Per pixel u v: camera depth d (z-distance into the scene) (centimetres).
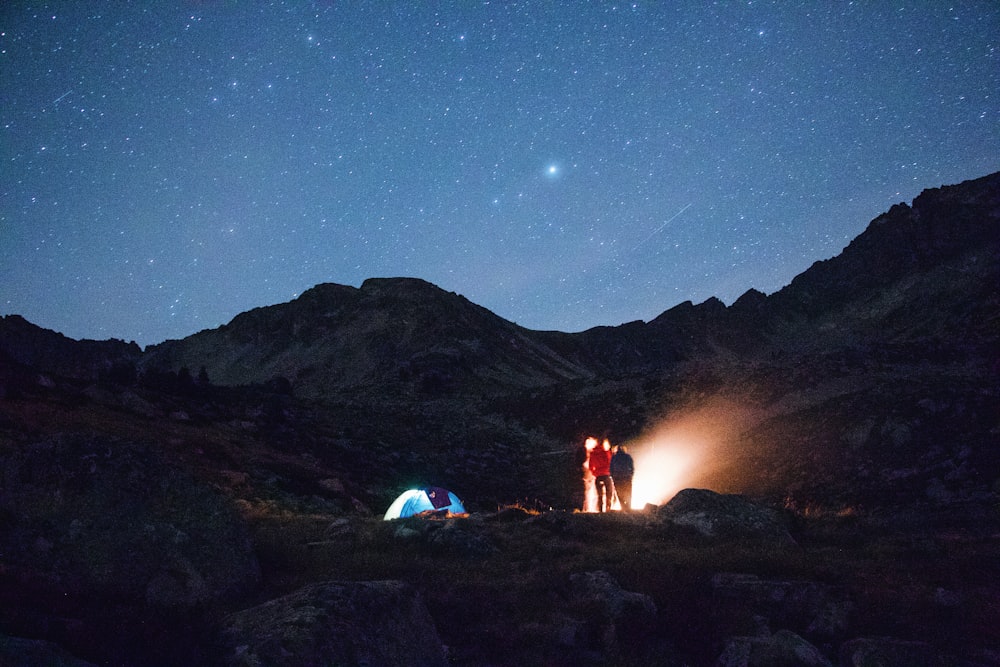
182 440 2745
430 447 4906
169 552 879
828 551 1411
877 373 5172
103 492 905
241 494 2250
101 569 833
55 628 602
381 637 691
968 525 2044
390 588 756
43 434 2172
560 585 1067
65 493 895
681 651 872
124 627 639
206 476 2364
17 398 2594
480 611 971
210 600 862
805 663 794
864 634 906
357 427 4866
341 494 2789
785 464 3812
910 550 1373
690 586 1051
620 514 1711
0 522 837
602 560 1243
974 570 1188
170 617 691
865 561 1257
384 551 1335
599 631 903
